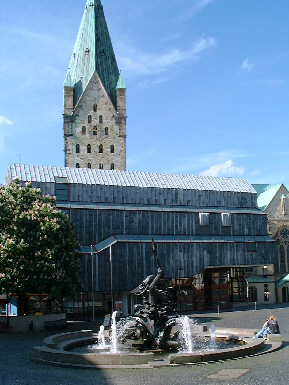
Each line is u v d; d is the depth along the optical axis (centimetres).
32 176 8188
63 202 8212
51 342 3469
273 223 10719
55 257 5978
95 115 11756
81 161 11600
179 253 8512
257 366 2675
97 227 8238
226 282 9019
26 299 7088
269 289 9875
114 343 3547
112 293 7850
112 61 12169
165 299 3753
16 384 2412
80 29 12175
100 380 2456
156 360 2900
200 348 3466
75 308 7844
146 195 8806
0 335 5175
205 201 9244
